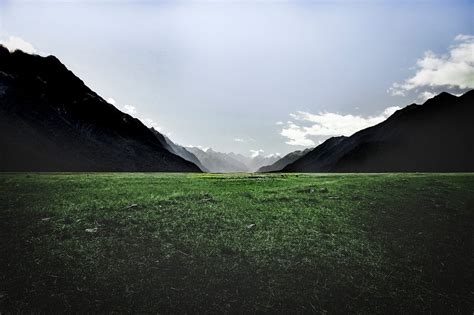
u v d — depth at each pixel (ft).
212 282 52.39
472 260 69.26
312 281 55.31
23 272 50.47
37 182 142.10
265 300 49.42
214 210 91.76
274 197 115.55
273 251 64.64
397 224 87.61
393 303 52.06
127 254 58.70
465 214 99.81
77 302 44.98
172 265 56.34
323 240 72.59
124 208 87.40
